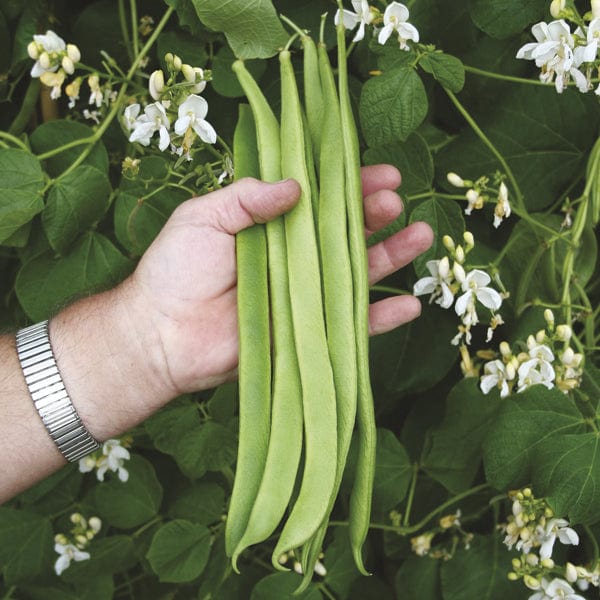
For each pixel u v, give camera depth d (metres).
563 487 0.58
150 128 0.57
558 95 0.62
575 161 0.64
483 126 0.64
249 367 0.53
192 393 0.69
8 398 0.58
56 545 0.71
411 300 0.60
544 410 0.59
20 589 0.75
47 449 0.59
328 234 0.54
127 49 0.66
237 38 0.55
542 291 0.64
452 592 0.69
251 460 0.53
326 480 0.52
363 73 0.64
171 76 0.56
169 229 0.57
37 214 0.64
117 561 0.73
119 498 0.72
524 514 0.59
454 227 0.61
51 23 0.68
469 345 0.67
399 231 0.61
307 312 0.53
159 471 0.75
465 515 0.71
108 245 0.64
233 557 0.51
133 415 0.60
